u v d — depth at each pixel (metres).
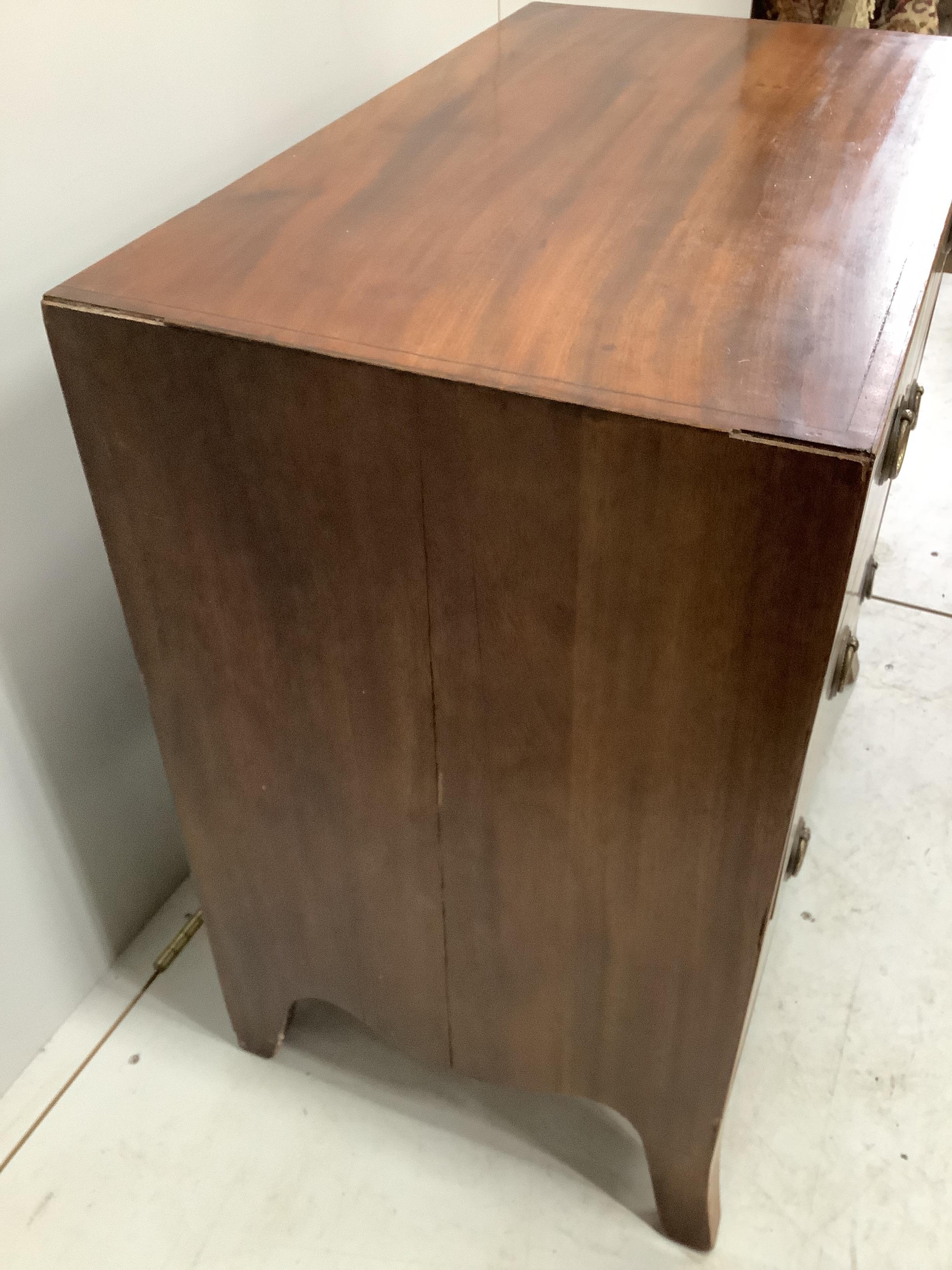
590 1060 0.86
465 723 0.68
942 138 0.77
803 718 0.57
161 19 0.80
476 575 0.60
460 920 0.81
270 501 0.62
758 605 0.54
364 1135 1.01
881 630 1.55
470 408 0.53
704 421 0.49
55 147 0.76
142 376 0.60
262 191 0.72
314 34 0.96
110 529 0.69
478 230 0.66
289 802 0.81
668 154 0.75
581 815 0.69
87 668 0.97
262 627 0.70
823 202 0.67
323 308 0.58
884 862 1.25
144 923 1.19
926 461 1.85
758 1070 1.06
